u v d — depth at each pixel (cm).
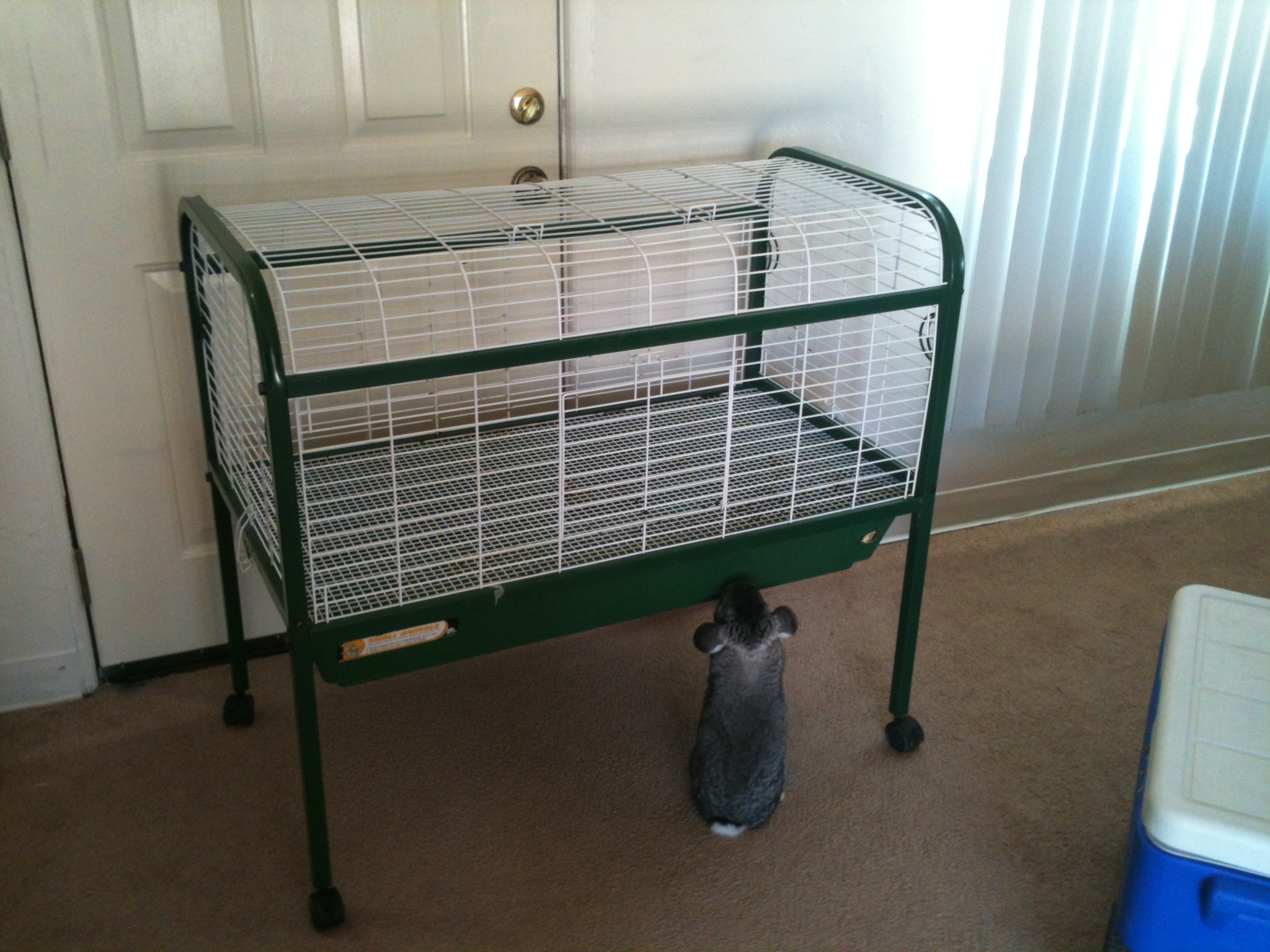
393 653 150
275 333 125
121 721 194
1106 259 240
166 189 173
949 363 167
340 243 153
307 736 144
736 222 197
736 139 208
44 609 191
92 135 166
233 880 162
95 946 150
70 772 181
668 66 196
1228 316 257
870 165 220
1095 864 167
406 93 181
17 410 176
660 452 196
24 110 160
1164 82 226
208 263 159
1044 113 217
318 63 174
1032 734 194
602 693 204
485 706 199
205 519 199
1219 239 246
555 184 184
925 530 178
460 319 199
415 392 201
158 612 201
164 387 186
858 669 211
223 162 175
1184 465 278
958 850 169
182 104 169
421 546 166
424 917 156
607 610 165
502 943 152
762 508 176
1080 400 255
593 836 171
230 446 175
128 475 189
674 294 214
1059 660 214
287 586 136
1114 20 213
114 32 162
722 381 226
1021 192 224
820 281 184
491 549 165
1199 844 114
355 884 161
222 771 183
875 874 165
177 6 163
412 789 179
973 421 248
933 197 166
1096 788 182
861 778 183
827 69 208
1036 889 162
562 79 190
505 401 209
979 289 233
